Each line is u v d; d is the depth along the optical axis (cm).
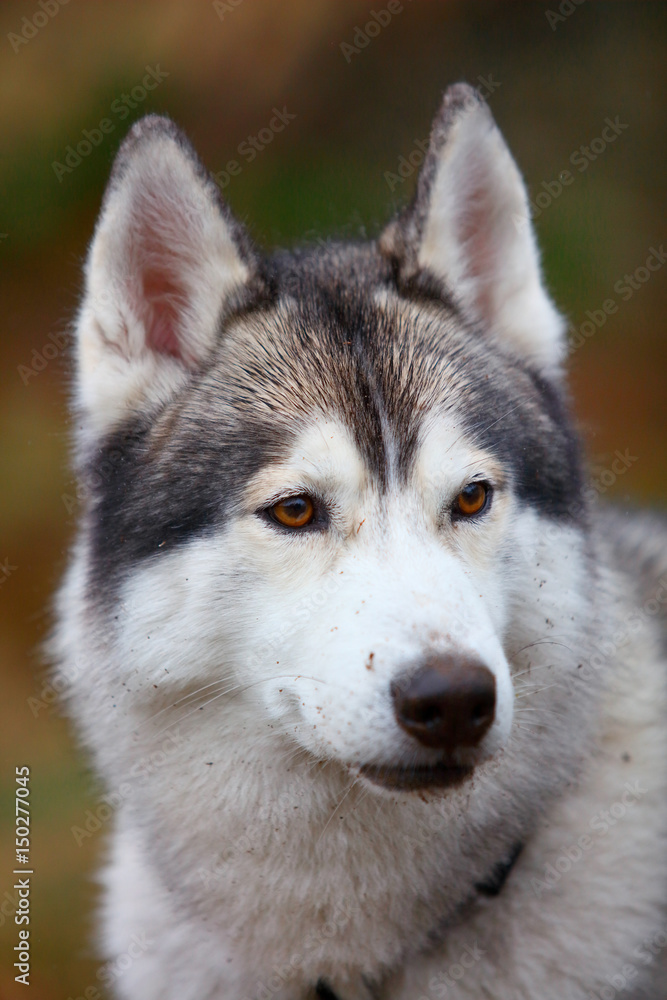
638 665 712
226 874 611
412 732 496
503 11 1912
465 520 595
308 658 546
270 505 573
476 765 520
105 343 645
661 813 670
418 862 602
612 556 781
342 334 622
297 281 680
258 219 1822
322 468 570
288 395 599
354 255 732
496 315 719
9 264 1812
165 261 664
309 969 626
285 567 569
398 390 597
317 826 598
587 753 654
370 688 506
